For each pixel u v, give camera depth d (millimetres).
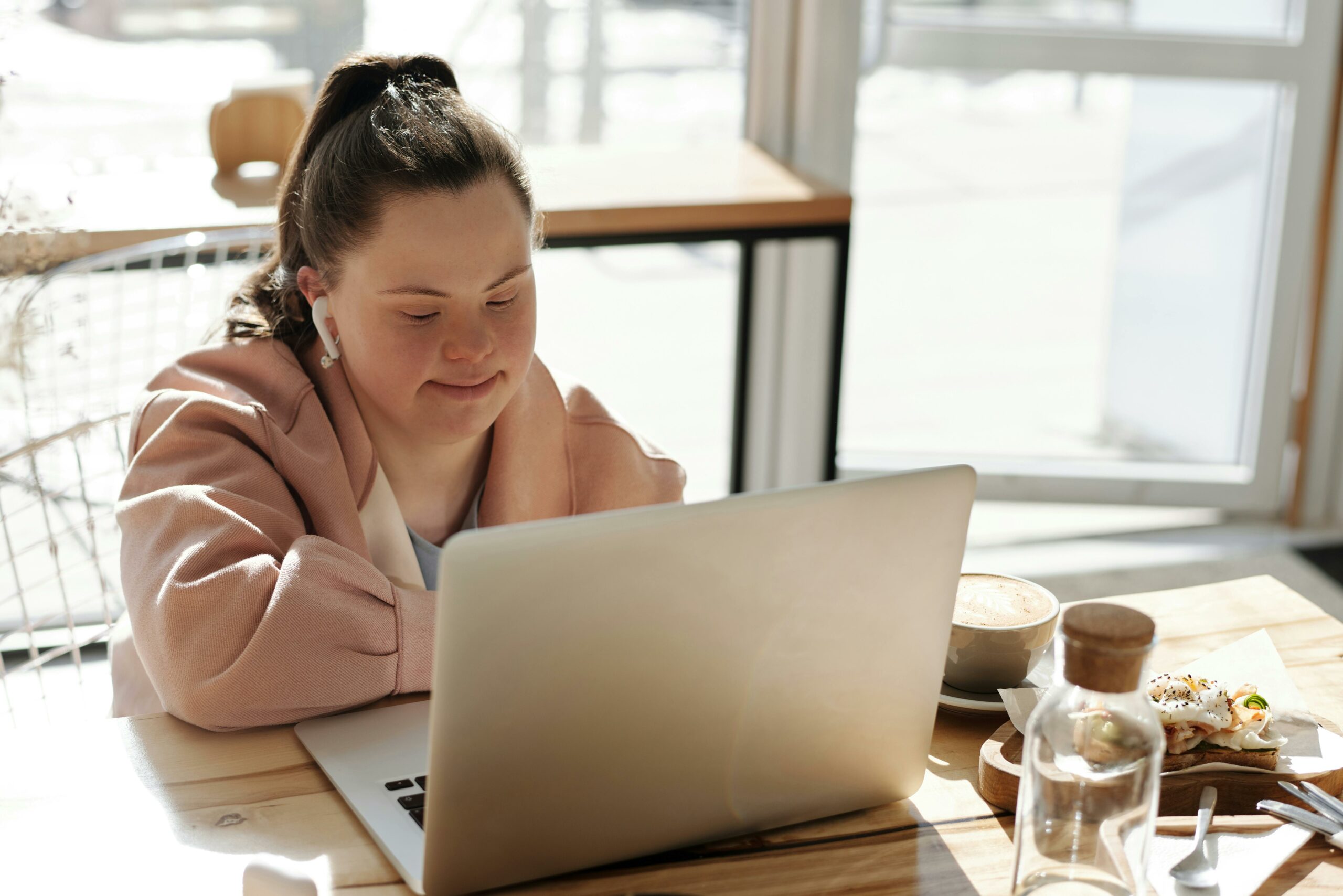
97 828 782
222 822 794
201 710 891
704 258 3564
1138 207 3000
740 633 706
